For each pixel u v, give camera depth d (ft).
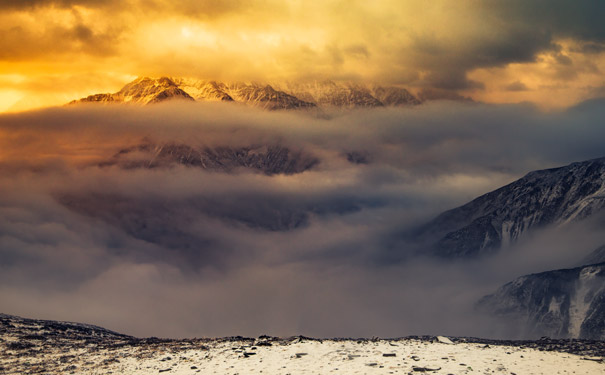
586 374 115.03
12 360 138.41
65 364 136.46
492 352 133.18
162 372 127.44
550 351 136.77
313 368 122.21
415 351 134.62
